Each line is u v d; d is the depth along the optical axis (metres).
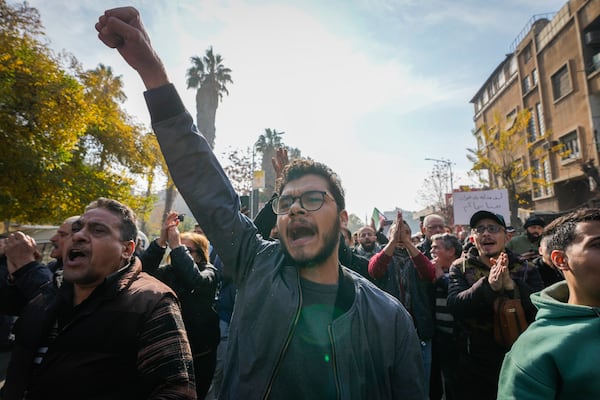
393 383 1.30
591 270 1.36
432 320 3.36
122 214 1.79
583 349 1.24
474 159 24.02
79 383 1.41
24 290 2.27
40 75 8.22
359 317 1.26
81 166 12.52
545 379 1.26
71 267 1.61
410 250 3.28
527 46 23.42
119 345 1.47
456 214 7.59
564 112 19.69
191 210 1.36
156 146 16.42
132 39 1.21
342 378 1.12
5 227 8.76
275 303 1.22
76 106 8.95
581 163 16.75
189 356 1.55
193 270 2.88
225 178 1.44
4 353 5.07
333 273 1.36
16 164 7.96
